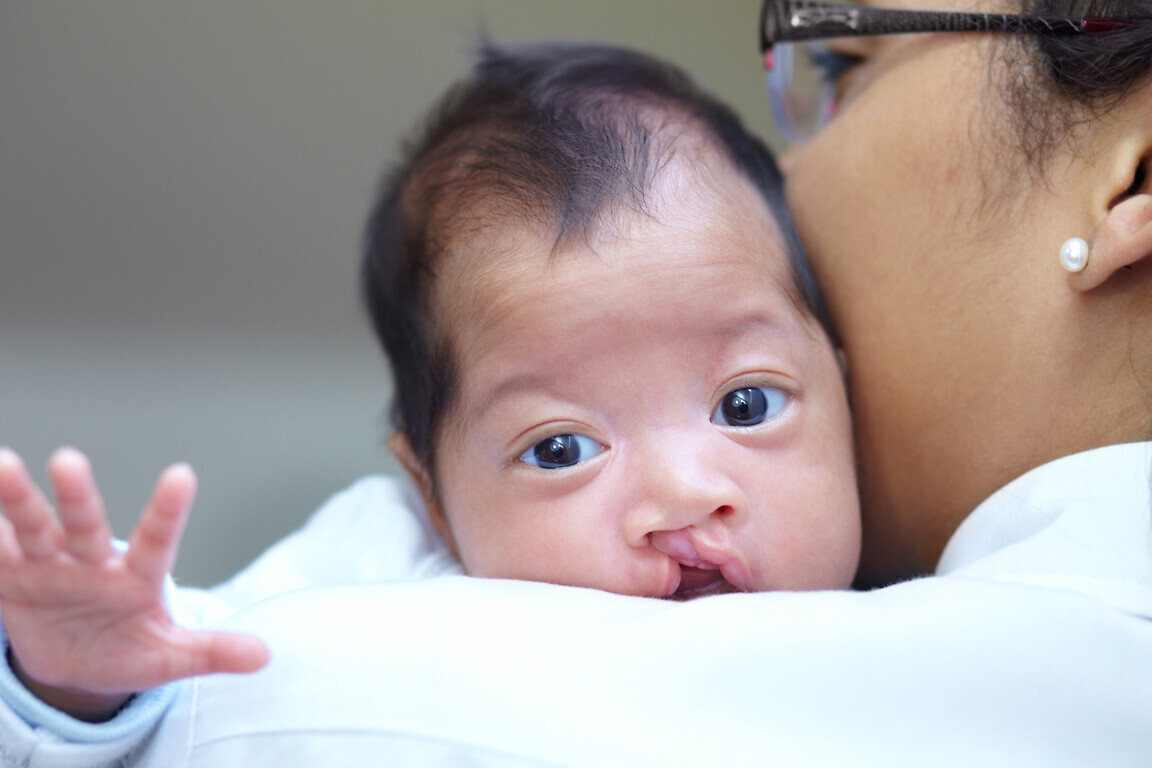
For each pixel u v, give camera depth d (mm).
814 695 592
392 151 1824
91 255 1920
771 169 996
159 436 1856
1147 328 719
